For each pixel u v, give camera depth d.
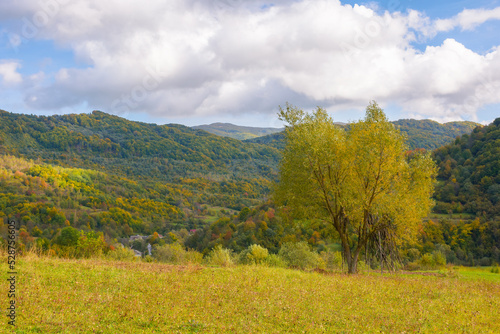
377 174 20.77
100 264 13.81
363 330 7.84
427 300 11.21
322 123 23.28
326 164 21.80
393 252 25.16
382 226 22.22
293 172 23.12
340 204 21.56
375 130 20.92
